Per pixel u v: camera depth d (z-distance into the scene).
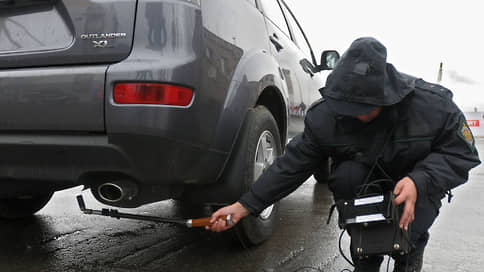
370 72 1.25
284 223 2.73
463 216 3.01
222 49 1.81
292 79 3.02
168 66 1.50
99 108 1.49
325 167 4.23
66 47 1.58
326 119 1.48
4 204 2.63
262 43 2.40
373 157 1.45
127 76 1.48
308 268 1.94
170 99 1.50
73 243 2.32
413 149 1.39
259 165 2.17
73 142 1.54
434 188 1.31
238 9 2.12
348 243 2.31
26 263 2.01
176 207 3.34
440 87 1.43
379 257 1.57
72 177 1.59
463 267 1.98
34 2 1.66
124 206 1.67
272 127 2.28
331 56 3.85
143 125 1.47
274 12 2.97
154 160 1.53
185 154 1.61
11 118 1.60
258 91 2.10
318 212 3.07
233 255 2.10
